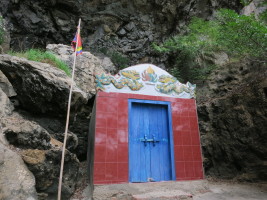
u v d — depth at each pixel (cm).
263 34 640
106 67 1163
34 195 368
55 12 1299
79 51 562
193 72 1065
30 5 1234
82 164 781
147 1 1301
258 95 681
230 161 711
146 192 529
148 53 1380
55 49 906
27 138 452
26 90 568
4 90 561
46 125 600
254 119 672
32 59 668
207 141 787
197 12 1265
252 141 661
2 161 363
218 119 775
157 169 579
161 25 1385
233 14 679
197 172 601
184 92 673
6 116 496
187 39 1127
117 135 558
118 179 522
